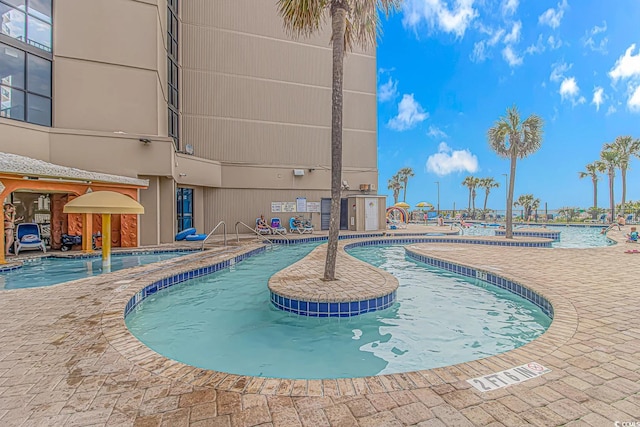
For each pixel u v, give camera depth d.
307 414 1.98
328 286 5.18
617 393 2.18
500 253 9.31
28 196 9.57
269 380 2.39
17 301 4.45
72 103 10.59
